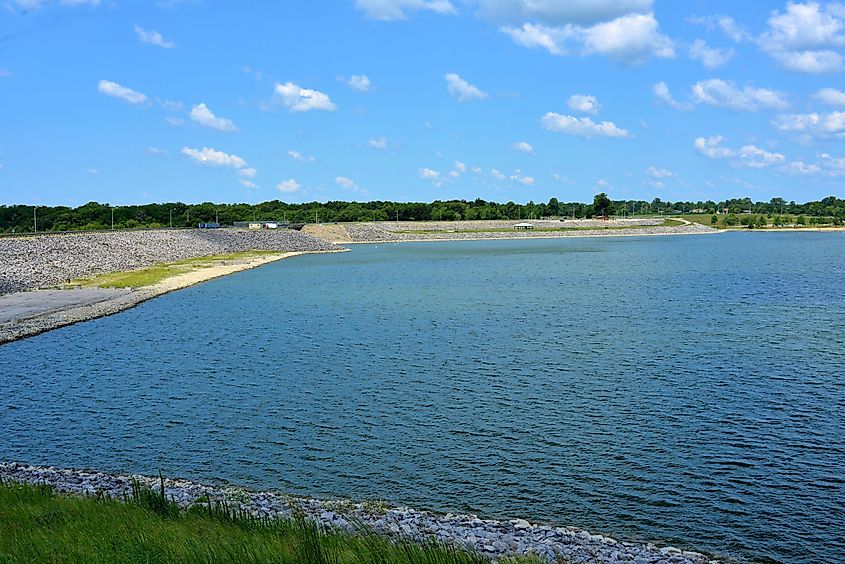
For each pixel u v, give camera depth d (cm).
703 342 5406
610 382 4203
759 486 2681
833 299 8044
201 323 6756
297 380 4391
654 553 2100
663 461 2933
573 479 2759
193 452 3133
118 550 1675
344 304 8106
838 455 2981
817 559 2155
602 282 10331
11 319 6806
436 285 10206
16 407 3884
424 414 3622
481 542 2095
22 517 1964
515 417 3544
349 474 2844
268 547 1719
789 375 4312
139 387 4291
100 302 8100
